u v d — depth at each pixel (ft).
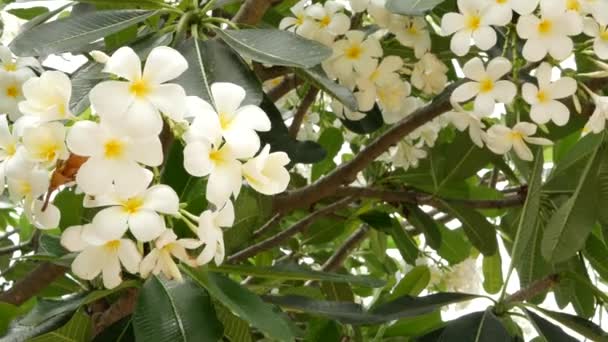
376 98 6.19
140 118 4.47
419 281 6.79
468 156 6.75
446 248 7.43
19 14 7.13
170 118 4.60
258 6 5.98
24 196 4.68
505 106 6.37
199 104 4.64
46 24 5.46
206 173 4.58
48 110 4.56
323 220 7.31
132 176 4.48
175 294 5.03
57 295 6.25
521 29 5.49
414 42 6.10
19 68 5.82
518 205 6.75
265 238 7.12
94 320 5.65
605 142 6.15
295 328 5.78
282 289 6.69
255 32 5.42
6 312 5.38
